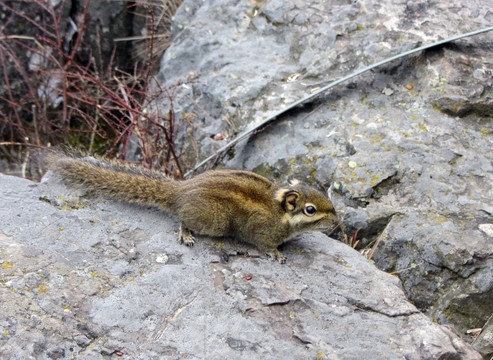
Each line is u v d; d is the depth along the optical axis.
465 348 1.01
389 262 1.12
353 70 1.24
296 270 1.06
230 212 1.08
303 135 1.20
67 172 1.10
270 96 1.24
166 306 1.02
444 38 1.24
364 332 1.01
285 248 1.09
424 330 1.01
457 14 1.26
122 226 1.08
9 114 1.41
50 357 0.98
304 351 1.00
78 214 1.08
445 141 1.17
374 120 1.20
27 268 1.02
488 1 1.28
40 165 1.12
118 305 1.01
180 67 1.32
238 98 1.24
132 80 1.36
